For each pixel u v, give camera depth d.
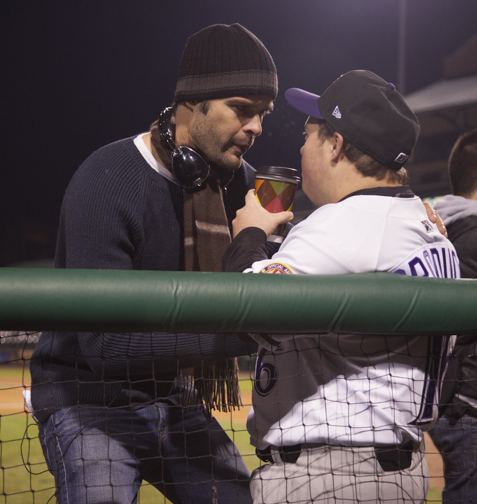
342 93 1.35
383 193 1.30
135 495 1.51
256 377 1.35
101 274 1.03
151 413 1.64
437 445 1.97
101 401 1.56
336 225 1.22
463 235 2.06
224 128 1.56
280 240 1.44
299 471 1.25
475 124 17.62
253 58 1.54
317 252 1.19
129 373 1.40
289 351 1.29
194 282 1.05
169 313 1.04
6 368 10.35
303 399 1.26
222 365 1.58
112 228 1.50
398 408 1.24
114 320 1.02
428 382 1.30
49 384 1.57
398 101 1.37
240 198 1.88
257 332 1.10
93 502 1.35
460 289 1.17
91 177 1.54
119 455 1.49
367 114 1.32
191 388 1.64
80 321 1.01
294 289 1.09
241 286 1.07
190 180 1.58
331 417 1.23
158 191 1.59
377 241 1.21
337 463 1.22
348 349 1.25
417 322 1.13
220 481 1.71
